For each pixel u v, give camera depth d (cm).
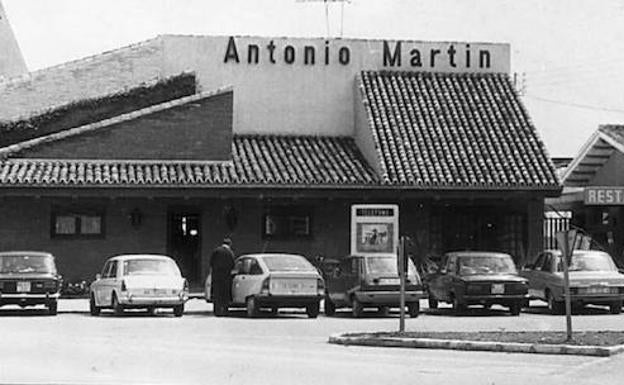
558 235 2048
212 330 2445
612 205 4116
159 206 3906
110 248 3869
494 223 4097
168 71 4347
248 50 4350
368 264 2897
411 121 4169
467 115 4259
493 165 3994
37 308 3328
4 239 3800
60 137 3903
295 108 4353
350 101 4397
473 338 2067
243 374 1574
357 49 4422
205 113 3984
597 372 1625
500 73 4531
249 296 2859
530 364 1736
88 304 3484
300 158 4088
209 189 3797
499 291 2984
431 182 3872
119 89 4347
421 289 2881
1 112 4306
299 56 4378
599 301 3020
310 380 1503
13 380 1468
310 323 2672
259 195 3834
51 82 4350
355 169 3988
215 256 2981
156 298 2848
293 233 3984
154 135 3950
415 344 2045
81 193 3716
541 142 4156
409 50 4466
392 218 3534
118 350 1952
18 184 3656
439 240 4044
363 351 1967
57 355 1853
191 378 1524
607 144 4238
